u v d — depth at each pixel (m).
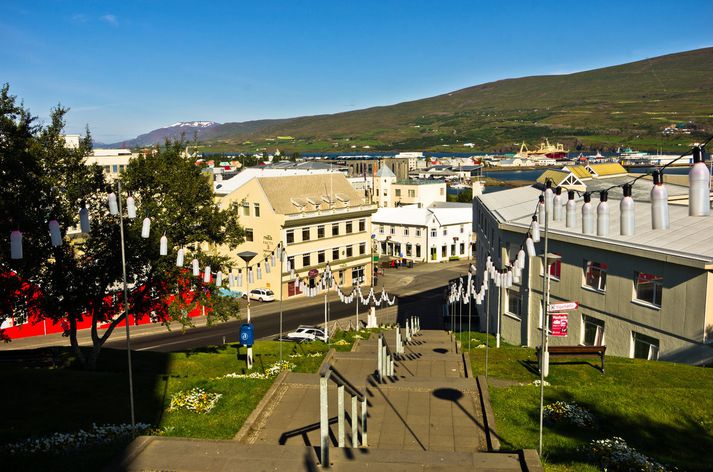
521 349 28.67
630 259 28.86
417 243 91.00
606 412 16.72
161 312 29.48
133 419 14.88
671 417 16.44
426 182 115.50
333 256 68.69
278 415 16.50
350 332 42.34
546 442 14.48
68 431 15.25
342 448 12.57
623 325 29.59
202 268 29.69
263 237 63.94
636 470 12.78
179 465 11.72
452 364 24.03
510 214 41.28
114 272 26.45
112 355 29.05
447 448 14.43
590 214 10.21
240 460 11.89
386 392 18.59
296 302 62.28
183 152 31.78
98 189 27.11
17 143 23.59
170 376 21.36
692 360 25.66
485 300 48.69
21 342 44.38
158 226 27.58
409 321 48.47
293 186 67.38
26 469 11.98
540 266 35.16
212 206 31.55
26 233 23.58
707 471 13.26
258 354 29.98
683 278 26.08
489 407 16.75
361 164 179.25
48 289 25.95
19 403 17.83
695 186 7.37
